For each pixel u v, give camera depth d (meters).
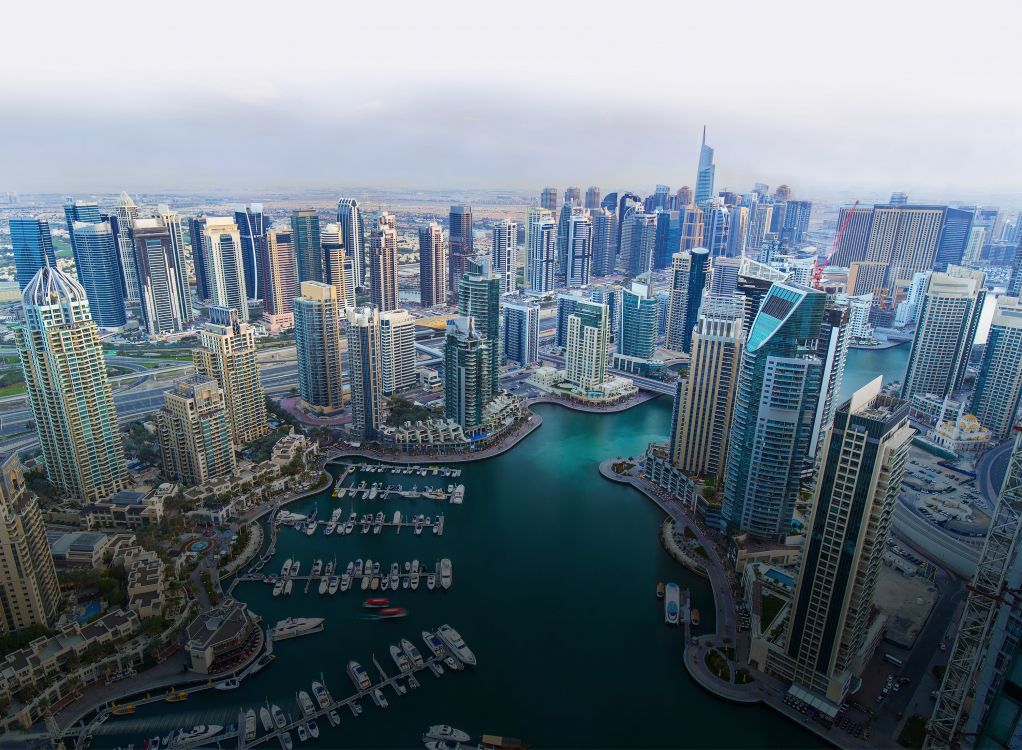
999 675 128.38
